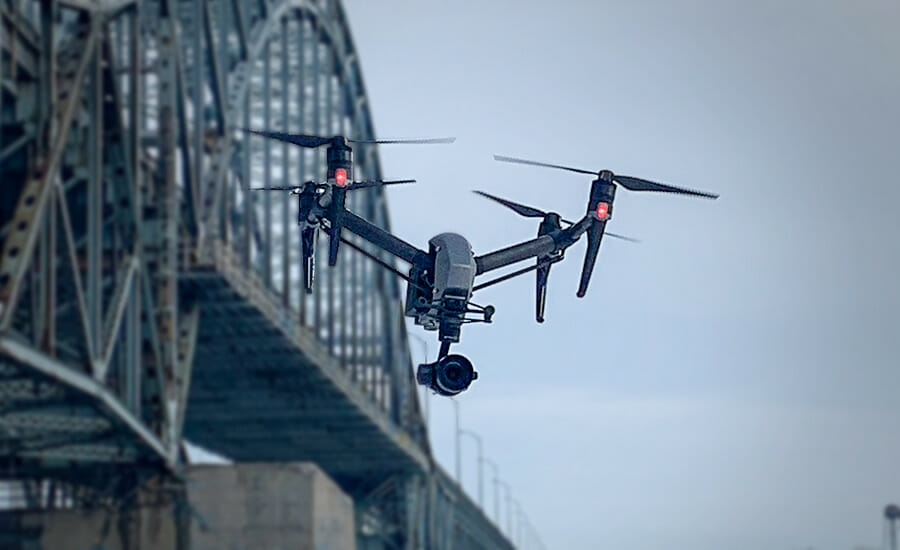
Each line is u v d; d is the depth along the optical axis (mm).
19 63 185375
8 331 170125
